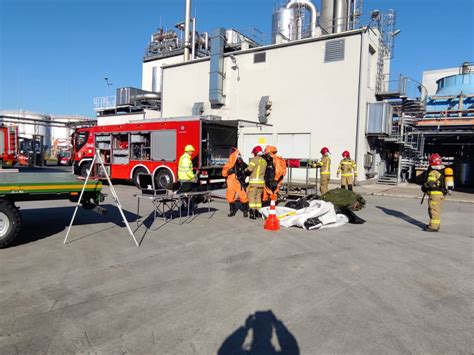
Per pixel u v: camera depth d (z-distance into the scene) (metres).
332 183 17.62
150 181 7.93
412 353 2.89
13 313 3.49
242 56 20.69
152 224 7.76
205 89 22.58
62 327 3.23
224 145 13.70
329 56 17.75
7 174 7.88
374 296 4.04
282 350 2.91
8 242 5.69
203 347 2.94
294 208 8.60
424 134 21.98
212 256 5.48
